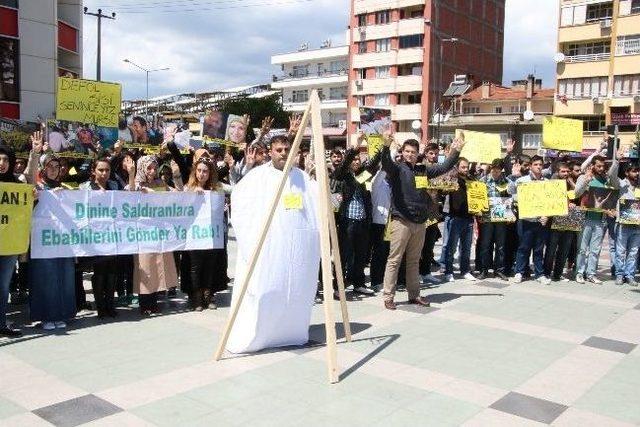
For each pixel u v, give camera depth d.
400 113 57.88
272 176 5.37
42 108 26.00
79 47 31.64
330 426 3.80
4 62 24.53
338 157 7.96
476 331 6.16
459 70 60.97
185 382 4.51
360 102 61.16
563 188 8.76
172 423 3.80
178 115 58.38
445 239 9.25
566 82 45.50
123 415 3.91
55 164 6.55
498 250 9.33
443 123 52.78
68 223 6.06
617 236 9.16
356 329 6.16
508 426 3.88
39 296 5.92
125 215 6.41
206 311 6.82
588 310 7.27
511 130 51.25
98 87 8.70
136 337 5.71
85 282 8.42
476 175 9.47
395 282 7.13
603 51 44.12
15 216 5.53
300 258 5.43
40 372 4.70
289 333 5.46
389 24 58.34
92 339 5.63
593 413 4.13
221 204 7.00
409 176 6.98
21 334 5.76
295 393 4.34
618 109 42.84
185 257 7.15
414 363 5.09
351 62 61.62
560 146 10.53
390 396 4.33
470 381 4.69
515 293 8.21
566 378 4.82
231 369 4.82
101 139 9.80
